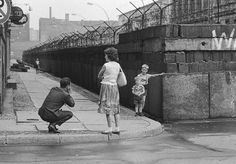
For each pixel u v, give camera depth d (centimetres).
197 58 1445
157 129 1161
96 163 784
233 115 1454
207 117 1431
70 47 3822
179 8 1852
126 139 1067
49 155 855
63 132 1065
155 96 1462
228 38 1468
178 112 1405
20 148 934
